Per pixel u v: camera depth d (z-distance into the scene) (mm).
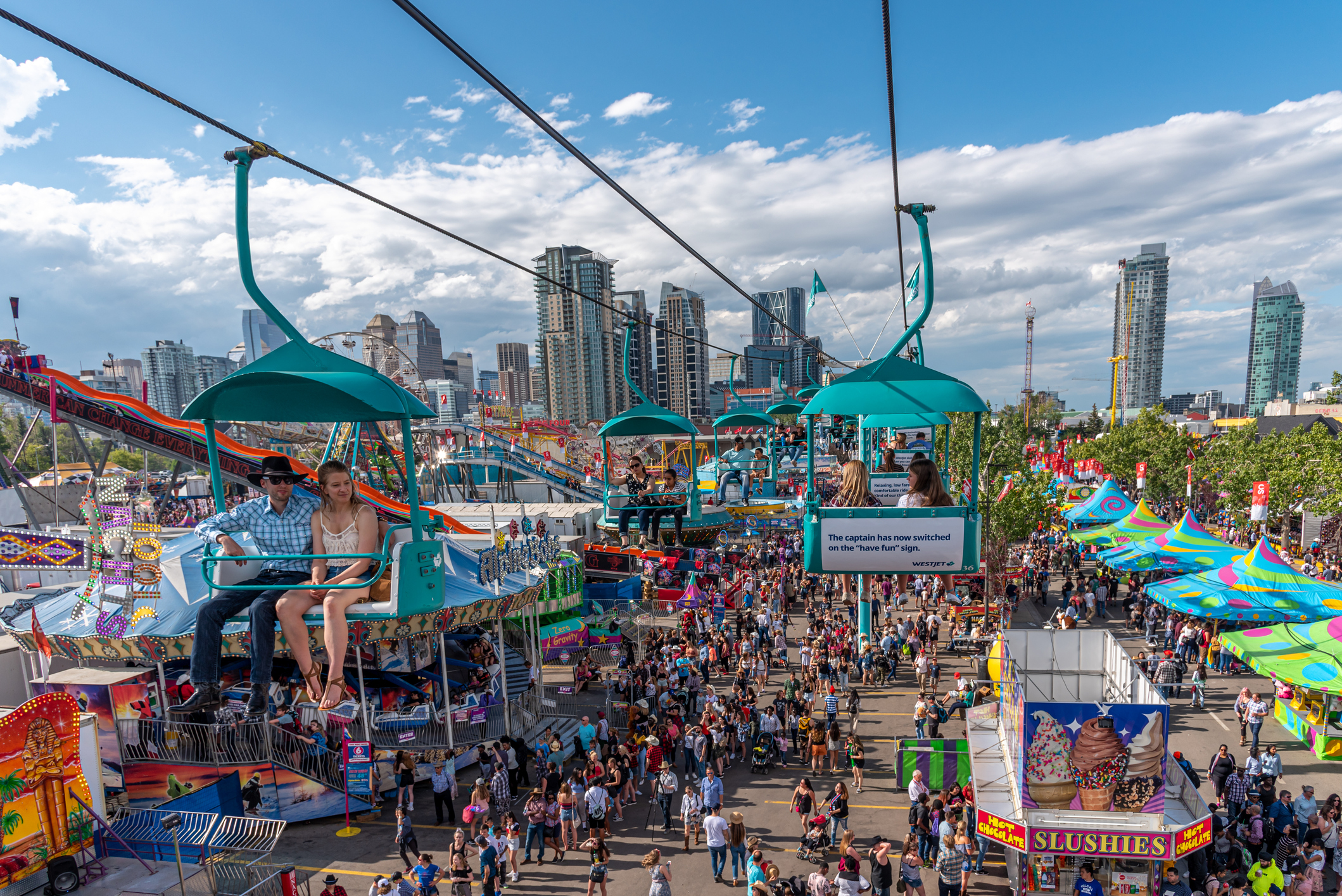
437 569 5574
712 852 18594
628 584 34250
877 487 19156
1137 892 15594
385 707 23047
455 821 21047
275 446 36594
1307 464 51375
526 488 64500
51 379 30141
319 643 19844
